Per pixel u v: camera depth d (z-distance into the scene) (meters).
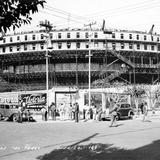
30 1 5.59
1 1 5.50
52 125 27.48
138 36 85.75
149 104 52.47
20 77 82.81
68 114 37.28
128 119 35.25
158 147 13.57
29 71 83.12
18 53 82.88
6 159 11.36
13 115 33.59
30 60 83.44
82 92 43.38
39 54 81.12
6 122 32.28
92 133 20.16
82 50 80.12
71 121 33.34
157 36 88.25
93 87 67.50
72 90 43.25
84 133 20.25
